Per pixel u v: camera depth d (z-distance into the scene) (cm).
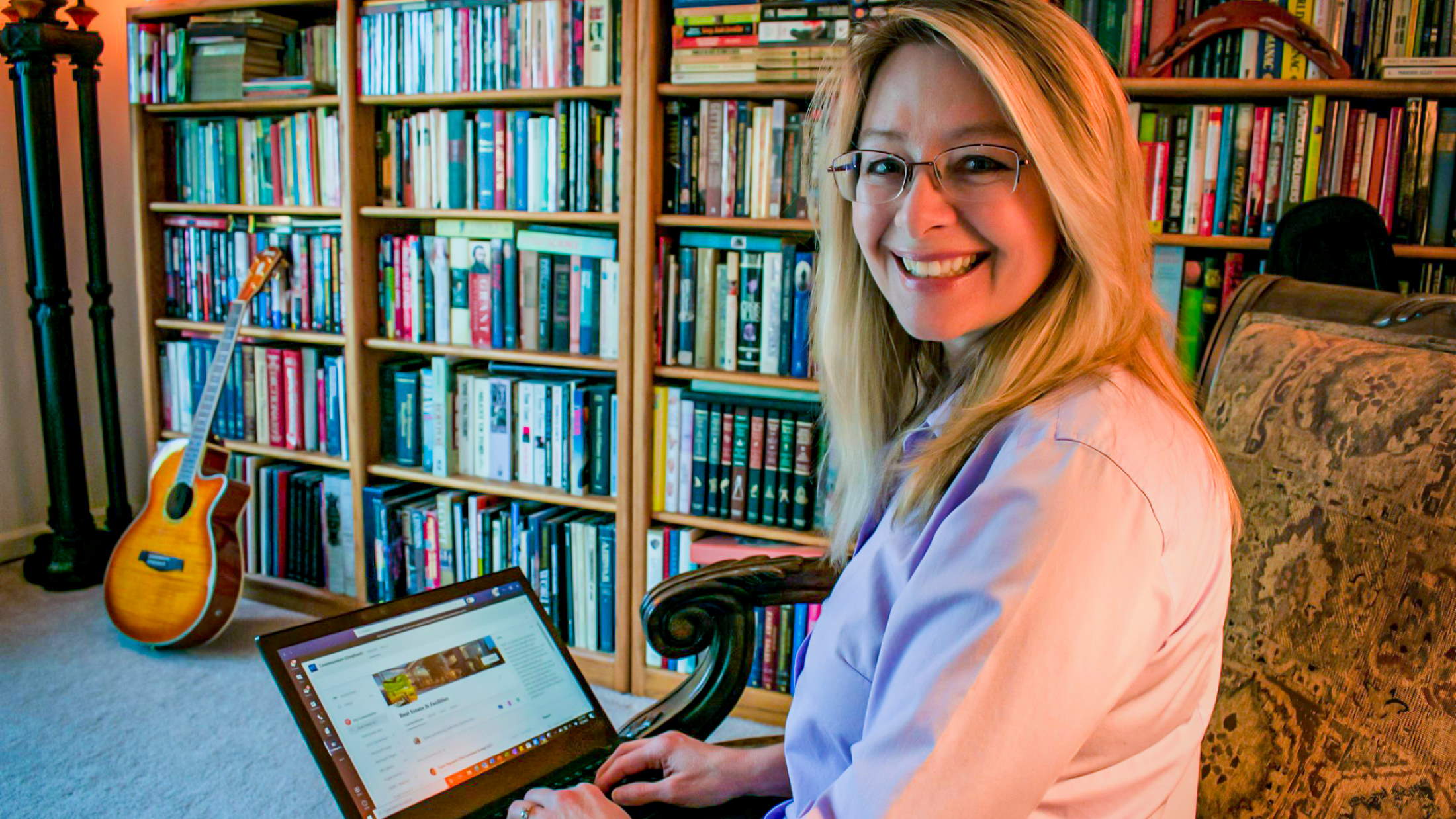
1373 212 165
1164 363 74
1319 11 173
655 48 212
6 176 301
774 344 218
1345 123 175
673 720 119
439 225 246
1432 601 69
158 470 262
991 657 56
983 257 74
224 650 259
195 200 280
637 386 226
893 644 64
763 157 210
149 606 253
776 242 212
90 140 279
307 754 213
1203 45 182
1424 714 68
